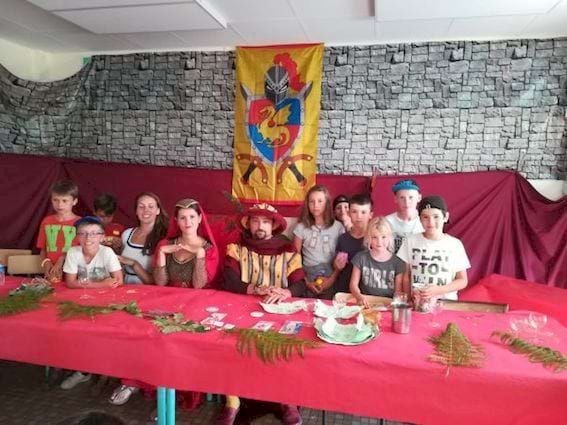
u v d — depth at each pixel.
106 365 1.71
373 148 3.82
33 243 4.14
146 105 4.22
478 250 3.56
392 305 1.78
